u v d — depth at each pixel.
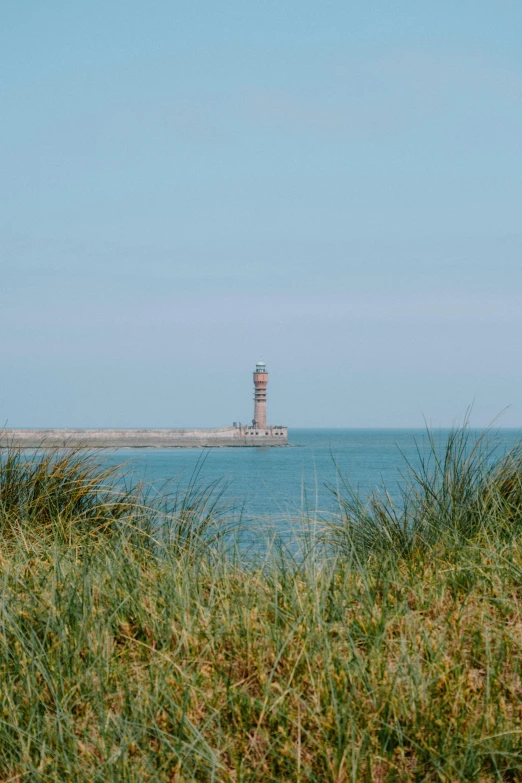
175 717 3.74
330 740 3.63
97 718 3.84
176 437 130.75
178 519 7.21
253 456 98.38
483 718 3.64
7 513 7.28
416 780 3.41
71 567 5.42
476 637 4.48
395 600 5.05
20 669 4.16
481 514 6.57
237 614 4.74
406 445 160.00
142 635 4.72
